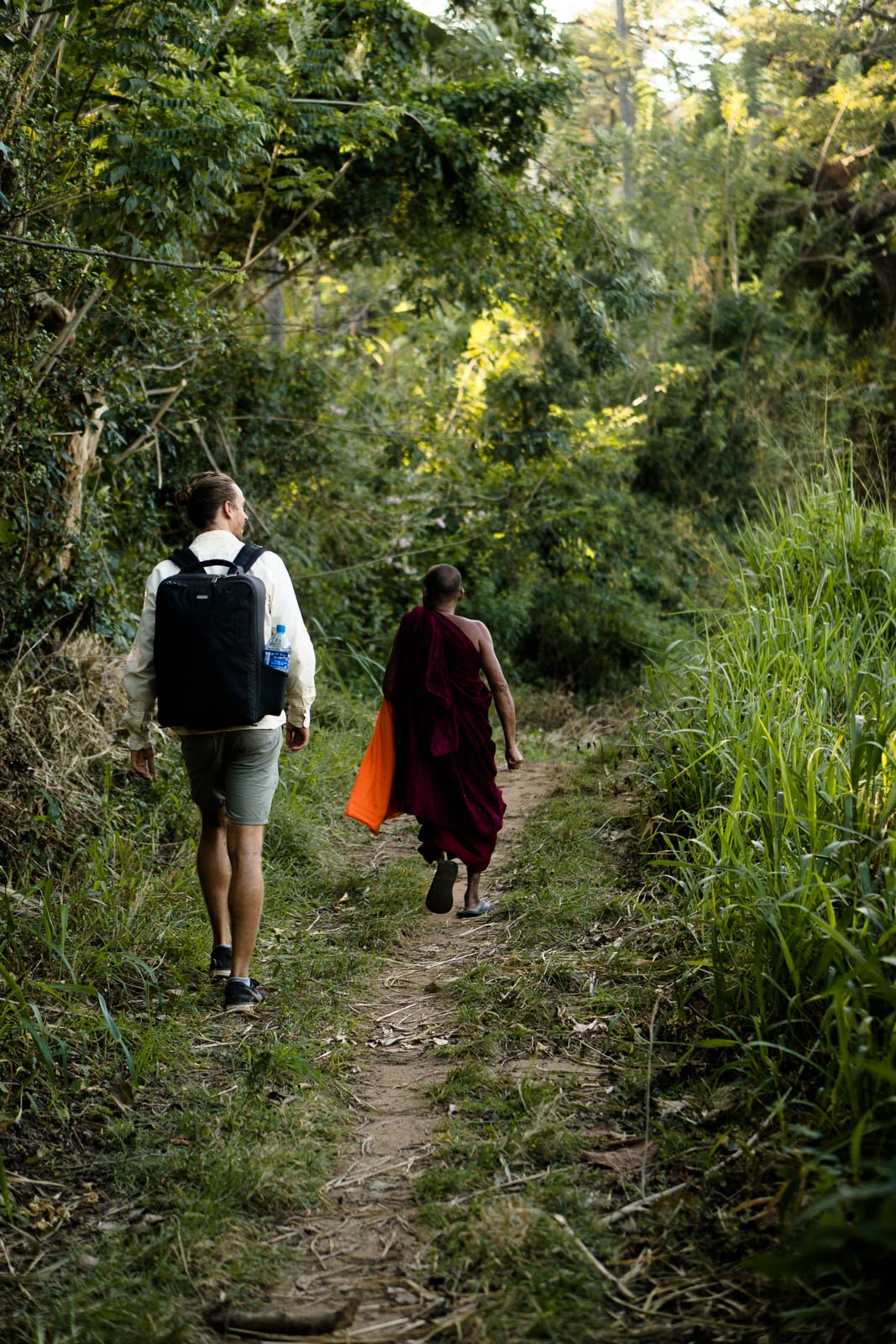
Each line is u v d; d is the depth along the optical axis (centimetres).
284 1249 272
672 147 1931
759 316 1772
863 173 1897
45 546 585
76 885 479
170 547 952
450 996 425
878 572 630
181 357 787
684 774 540
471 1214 274
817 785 391
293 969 454
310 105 827
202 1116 331
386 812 523
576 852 562
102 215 589
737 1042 308
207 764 423
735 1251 250
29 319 557
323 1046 386
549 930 470
